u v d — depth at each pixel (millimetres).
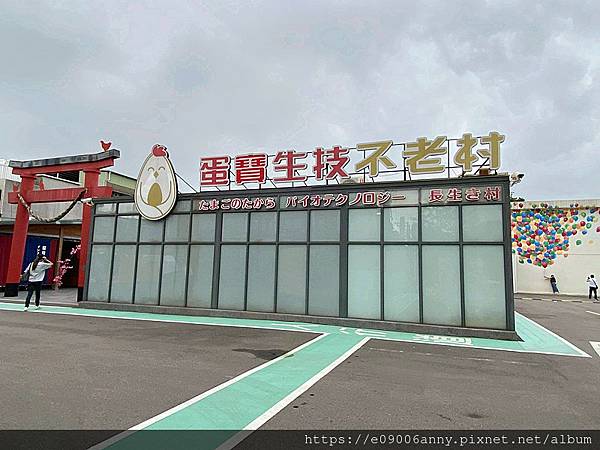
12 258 18266
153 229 14945
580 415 4977
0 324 11094
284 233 13148
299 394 5590
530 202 27141
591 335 11039
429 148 11664
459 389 5961
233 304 13516
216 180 14070
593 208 25906
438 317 11078
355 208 12336
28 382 5836
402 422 4664
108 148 16891
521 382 6402
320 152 12867
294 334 10367
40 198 17781
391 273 11734
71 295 19844
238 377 6363
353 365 7297
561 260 26297
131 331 10422
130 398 5270
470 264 10961
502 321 10500
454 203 11242
